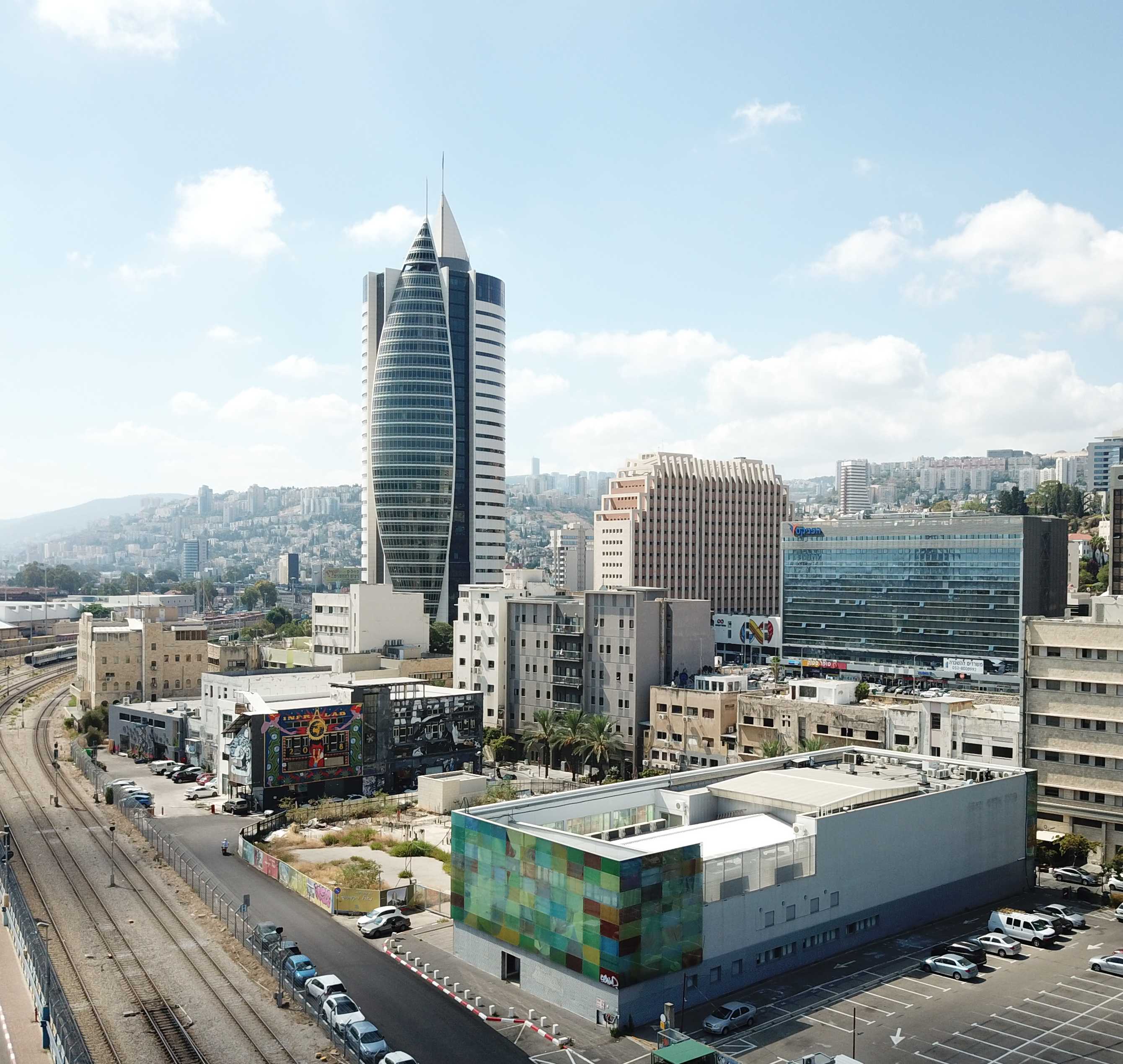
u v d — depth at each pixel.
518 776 172.25
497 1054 68.62
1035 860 111.00
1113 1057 68.94
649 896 74.25
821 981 82.38
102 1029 72.44
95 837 128.62
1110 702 119.19
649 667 175.12
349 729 158.00
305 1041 70.75
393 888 99.94
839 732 145.25
